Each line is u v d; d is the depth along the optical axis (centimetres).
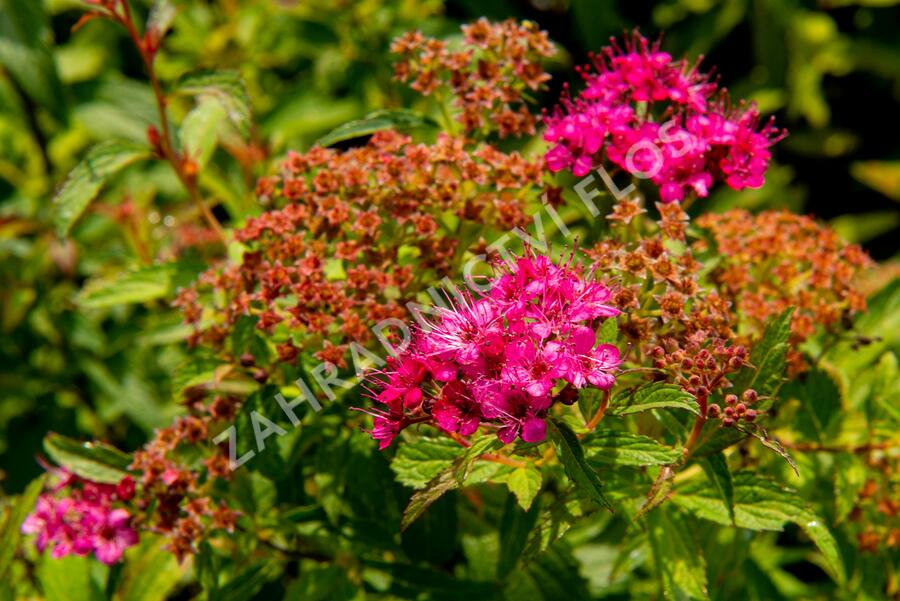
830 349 53
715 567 52
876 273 58
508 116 51
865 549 52
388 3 70
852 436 52
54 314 62
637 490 48
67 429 63
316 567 52
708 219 52
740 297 51
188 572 54
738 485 48
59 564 52
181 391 50
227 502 51
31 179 69
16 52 66
